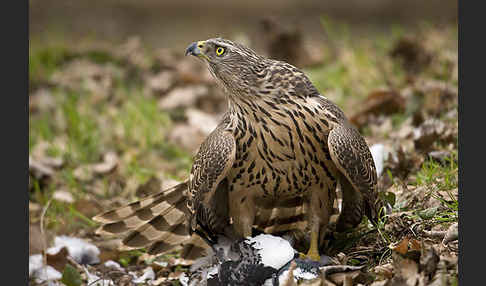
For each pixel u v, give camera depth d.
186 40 23.20
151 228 9.69
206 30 24.53
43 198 12.49
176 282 9.34
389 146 11.54
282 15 25.86
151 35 24.33
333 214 9.52
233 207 8.98
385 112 13.16
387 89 13.44
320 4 27.11
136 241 9.75
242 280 8.29
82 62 20.22
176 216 9.59
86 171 13.33
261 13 26.67
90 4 29.39
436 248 7.93
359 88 15.14
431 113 12.59
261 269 8.26
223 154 8.37
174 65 19.44
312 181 8.67
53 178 13.30
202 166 8.59
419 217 8.74
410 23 22.59
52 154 14.45
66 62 20.66
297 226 9.53
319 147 8.41
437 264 7.37
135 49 20.48
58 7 28.83
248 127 8.46
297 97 8.38
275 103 8.34
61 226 11.39
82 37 23.42
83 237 11.12
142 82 18.55
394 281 7.36
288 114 8.30
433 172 9.98
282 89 8.37
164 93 17.59
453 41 15.87
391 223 8.82
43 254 9.59
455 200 8.90
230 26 24.75
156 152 14.33
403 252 7.75
